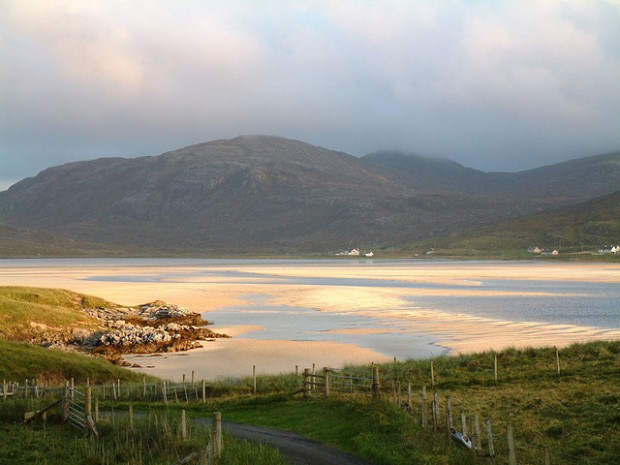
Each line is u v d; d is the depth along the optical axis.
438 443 22.62
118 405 33.31
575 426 26.00
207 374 48.03
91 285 142.00
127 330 66.12
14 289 82.69
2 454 22.00
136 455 21.58
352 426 25.53
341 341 61.84
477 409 29.62
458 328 68.75
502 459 21.42
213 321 78.69
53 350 49.34
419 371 41.28
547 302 96.25
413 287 129.50
